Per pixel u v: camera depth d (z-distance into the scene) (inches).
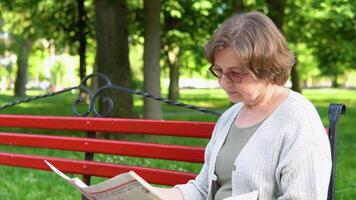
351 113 771.4
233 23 89.8
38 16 722.8
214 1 517.7
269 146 88.9
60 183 247.9
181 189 105.3
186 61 1041.5
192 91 1957.4
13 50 1256.2
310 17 554.6
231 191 94.5
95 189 90.3
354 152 368.5
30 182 249.9
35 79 2930.6
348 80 2696.9
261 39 87.2
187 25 606.2
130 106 396.2
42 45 1254.9
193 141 424.5
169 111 825.5
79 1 596.1
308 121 87.9
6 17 853.8
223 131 99.0
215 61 91.4
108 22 391.9
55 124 150.4
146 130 134.9
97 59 399.9
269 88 91.7
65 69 2672.2
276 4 449.7
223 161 95.8
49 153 345.1
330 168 86.9
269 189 88.7
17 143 157.6
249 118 95.2
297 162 85.4
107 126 141.9
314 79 2938.0
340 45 676.7
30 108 853.2
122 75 394.3
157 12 406.0
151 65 407.5
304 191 84.2
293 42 696.4
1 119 159.6
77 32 605.9
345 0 522.3
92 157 149.4
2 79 2359.7
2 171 274.1
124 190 86.0
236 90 91.0
